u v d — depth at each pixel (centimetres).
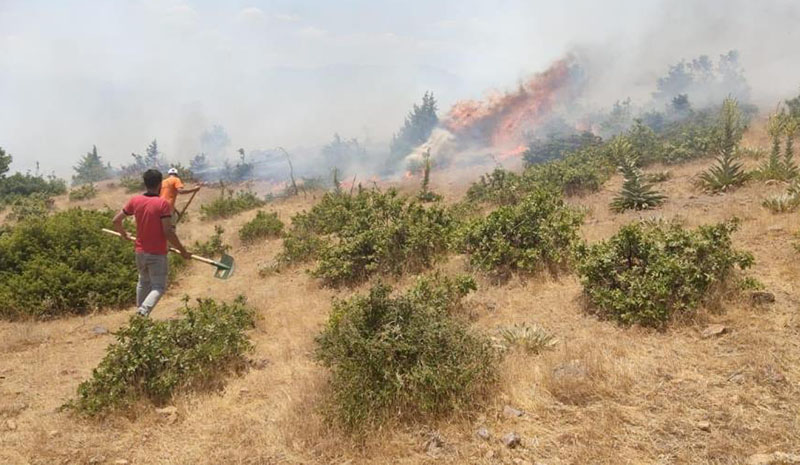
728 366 467
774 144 1225
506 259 807
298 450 400
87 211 1173
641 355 506
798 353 471
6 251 943
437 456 382
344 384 434
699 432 381
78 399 498
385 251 918
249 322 713
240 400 503
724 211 951
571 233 809
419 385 432
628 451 367
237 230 1600
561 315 638
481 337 507
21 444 430
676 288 583
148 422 458
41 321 843
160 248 621
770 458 340
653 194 1145
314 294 895
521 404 440
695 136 1708
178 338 547
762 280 633
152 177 627
